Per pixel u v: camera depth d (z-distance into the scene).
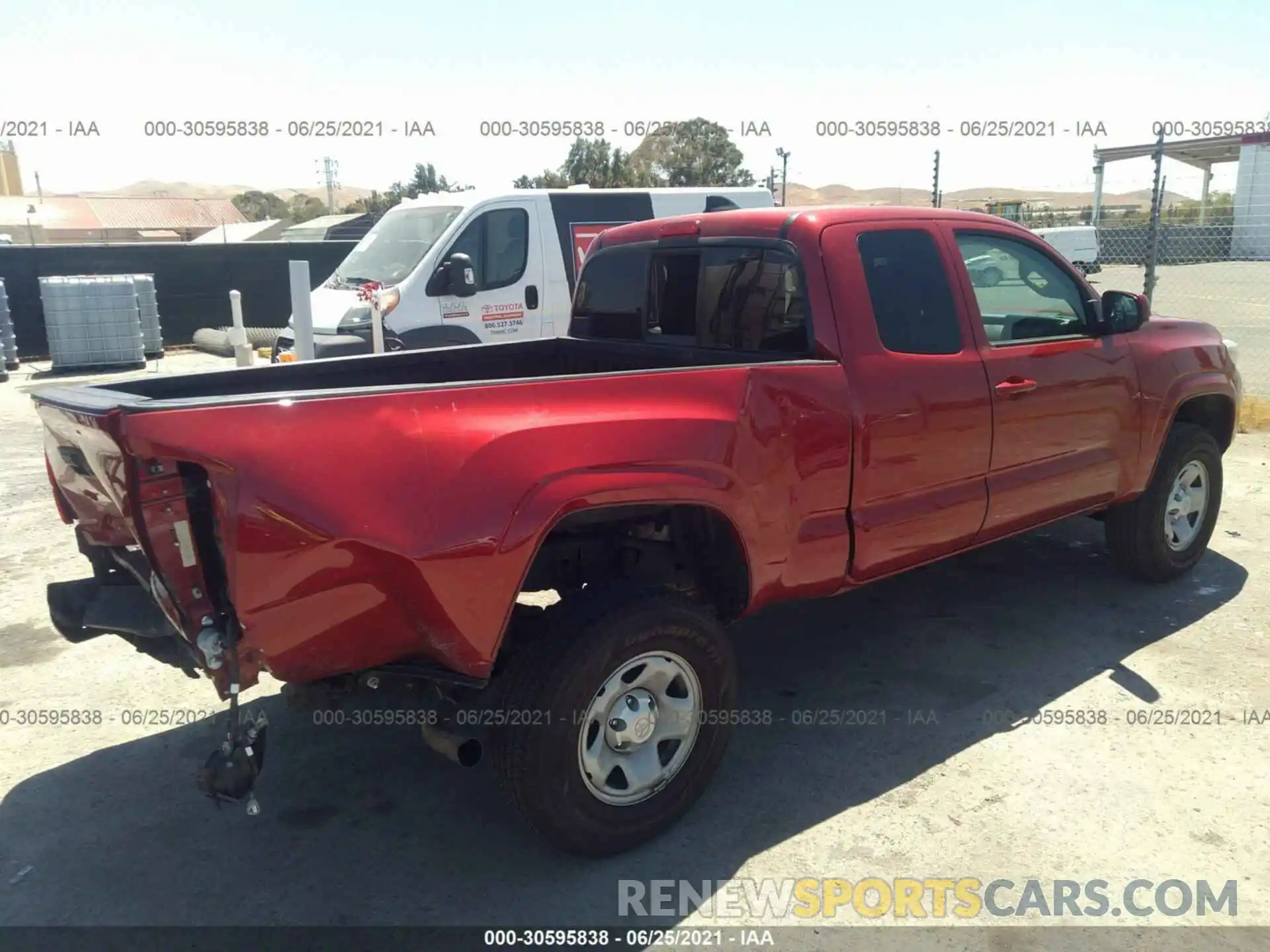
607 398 3.13
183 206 59.88
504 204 9.52
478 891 3.08
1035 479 4.46
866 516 3.82
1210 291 22.25
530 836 3.37
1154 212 10.15
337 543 2.62
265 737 2.77
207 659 2.61
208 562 2.63
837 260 3.81
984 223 4.43
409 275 9.12
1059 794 3.53
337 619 2.70
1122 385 4.82
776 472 3.48
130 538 3.09
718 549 3.56
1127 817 3.38
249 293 19.19
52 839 3.37
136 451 2.45
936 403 3.97
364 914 2.98
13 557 6.28
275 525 2.55
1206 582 5.57
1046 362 4.45
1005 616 5.14
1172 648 4.71
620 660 3.08
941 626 5.04
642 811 3.23
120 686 4.52
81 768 3.82
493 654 2.89
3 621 5.24
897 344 3.92
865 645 4.83
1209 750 3.79
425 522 2.73
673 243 4.45
